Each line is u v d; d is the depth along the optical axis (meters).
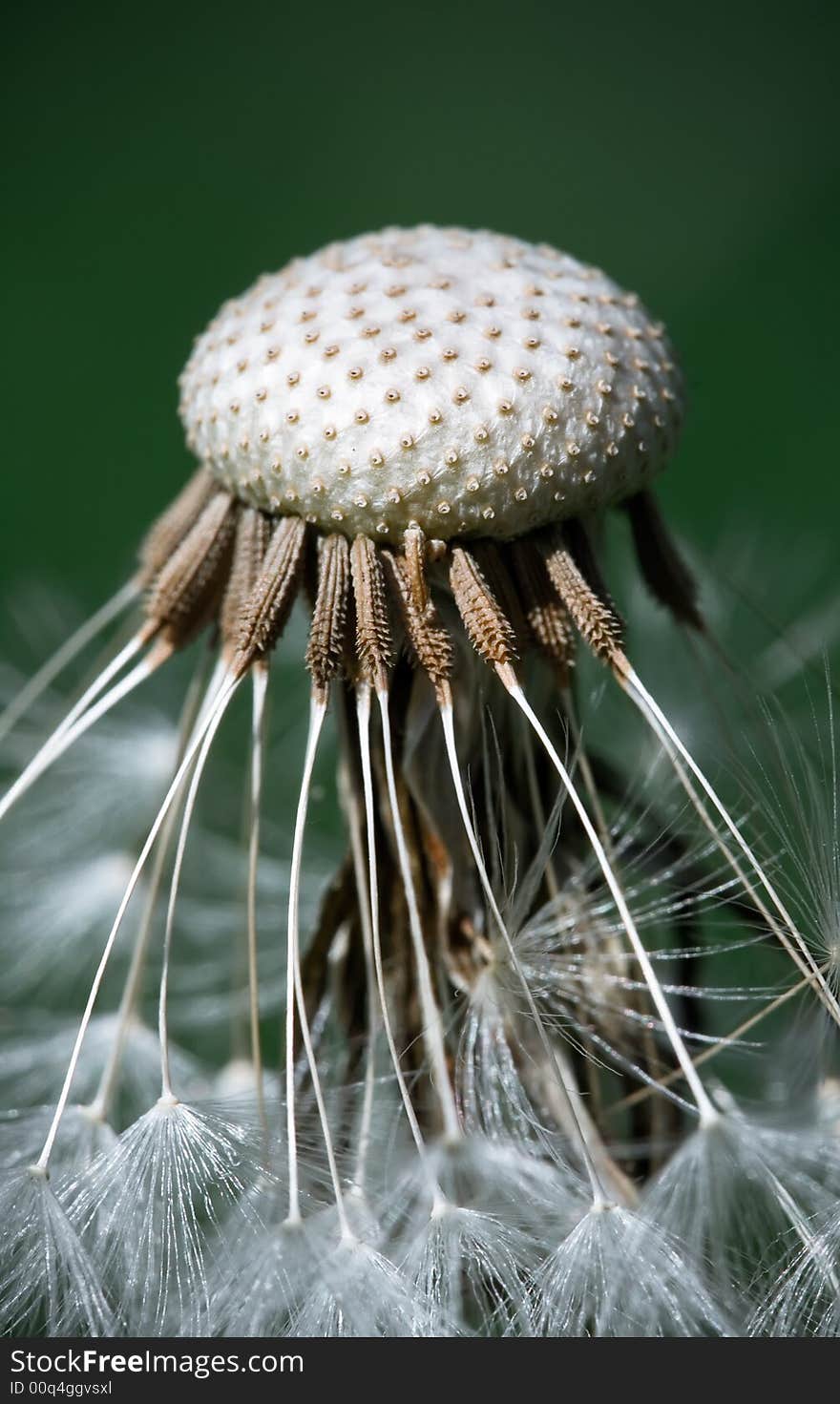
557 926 0.08
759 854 0.09
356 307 0.08
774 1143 0.08
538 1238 0.08
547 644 0.08
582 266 0.08
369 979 0.08
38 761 0.09
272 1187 0.08
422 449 0.08
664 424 0.08
